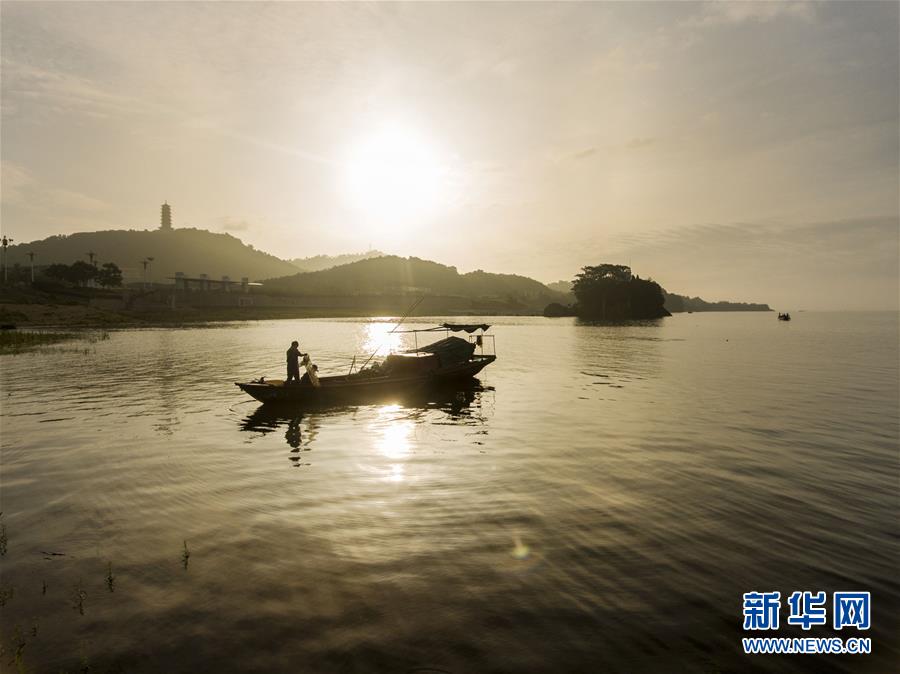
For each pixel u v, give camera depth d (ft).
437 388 85.35
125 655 19.12
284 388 67.56
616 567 25.58
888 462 43.42
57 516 31.71
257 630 20.56
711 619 21.42
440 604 22.33
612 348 183.83
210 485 37.50
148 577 24.45
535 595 23.04
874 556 26.84
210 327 325.01
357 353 154.81
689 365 125.49
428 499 34.71
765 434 53.52
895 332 329.93
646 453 46.21
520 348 183.52
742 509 33.01
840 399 75.61
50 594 23.07
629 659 19.03
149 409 66.64
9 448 47.39
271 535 29.01
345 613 21.63
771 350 175.42
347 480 38.68
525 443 49.96
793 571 25.32
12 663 18.54
